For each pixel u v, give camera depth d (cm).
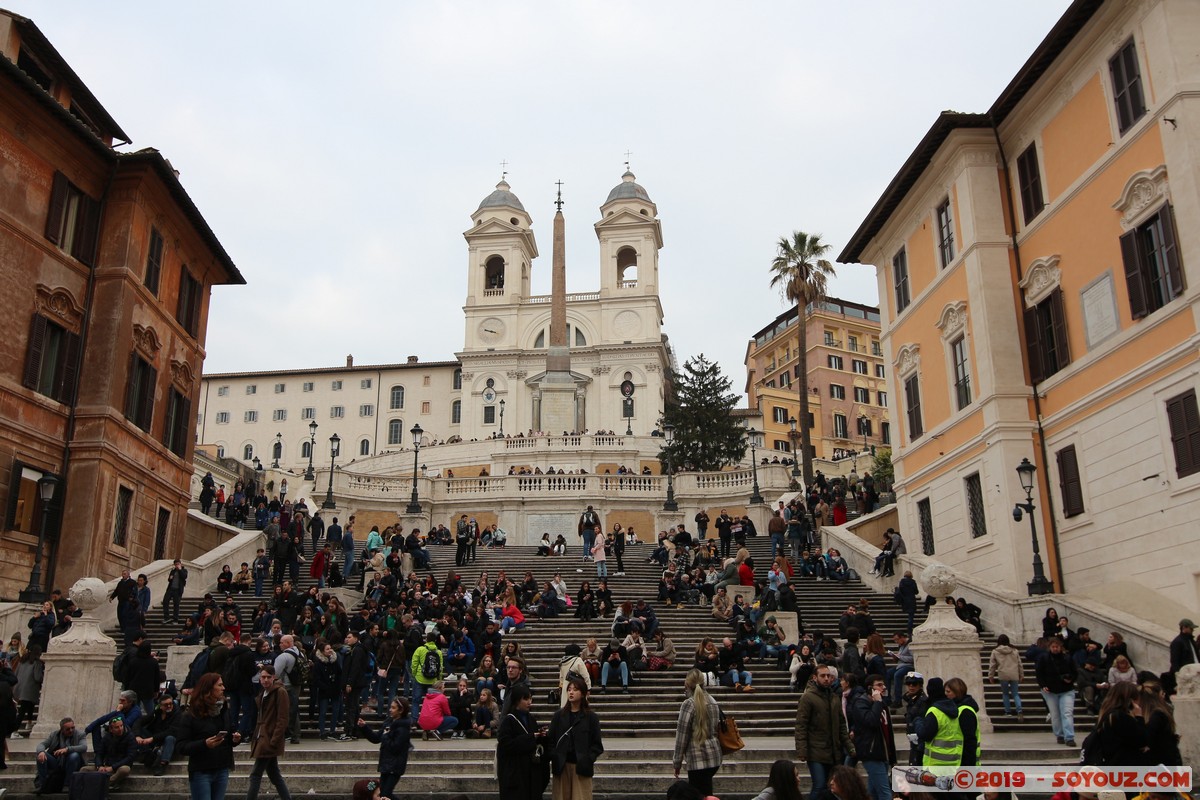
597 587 2730
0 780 1358
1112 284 2142
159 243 2884
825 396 9575
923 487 2870
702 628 2298
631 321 9438
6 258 2305
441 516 4691
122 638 2172
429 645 1702
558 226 8925
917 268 2941
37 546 2359
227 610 2048
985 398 2458
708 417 7175
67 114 2411
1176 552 1914
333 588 2648
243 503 3631
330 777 1359
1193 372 1884
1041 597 2077
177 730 1054
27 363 2362
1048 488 2358
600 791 1316
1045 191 2402
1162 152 1988
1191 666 1299
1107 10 2130
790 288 4641
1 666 1517
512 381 9269
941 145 2664
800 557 3048
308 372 9775
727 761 1389
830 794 841
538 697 1834
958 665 1603
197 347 3209
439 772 1405
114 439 2567
